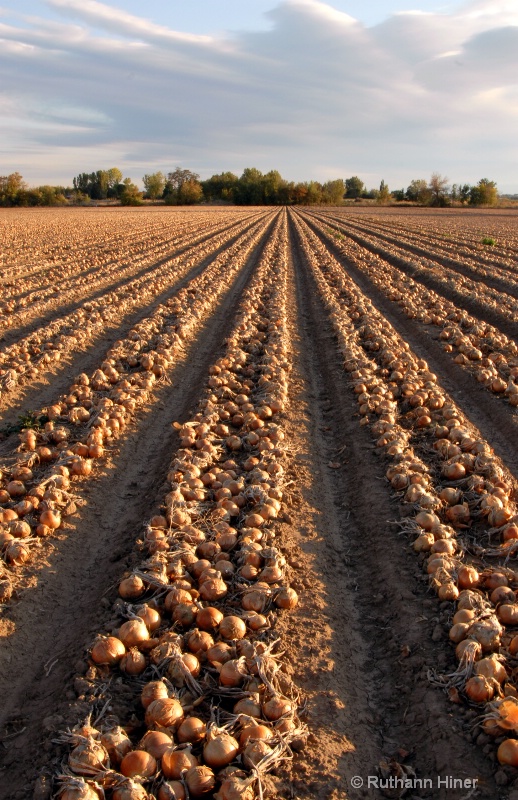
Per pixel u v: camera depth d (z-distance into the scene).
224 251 11.36
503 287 7.94
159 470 3.21
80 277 8.51
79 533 2.69
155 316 6.18
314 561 2.49
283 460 3.26
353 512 2.88
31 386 4.36
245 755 1.58
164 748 1.58
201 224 19.61
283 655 1.98
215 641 1.99
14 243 12.80
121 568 2.37
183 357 5.22
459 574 2.24
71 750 1.59
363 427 3.66
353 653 2.06
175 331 5.75
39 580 2.37
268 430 3.47
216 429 3.52
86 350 5.29
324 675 1.93
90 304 6.65
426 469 3.01
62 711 1.74
